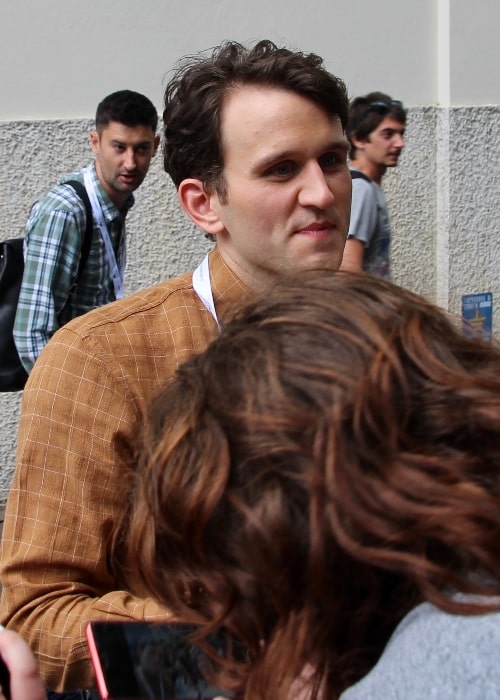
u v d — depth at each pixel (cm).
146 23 393
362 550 70
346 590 74
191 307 151
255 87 144
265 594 76
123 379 142
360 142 371
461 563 72
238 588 75
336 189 149
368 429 72
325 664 77
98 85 393
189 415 79
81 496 137
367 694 69
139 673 90
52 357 143
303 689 79
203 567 77
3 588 139
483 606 69
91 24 387
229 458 75
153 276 416
